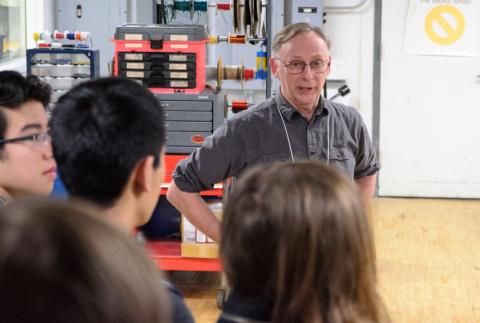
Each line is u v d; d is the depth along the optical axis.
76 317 0.71
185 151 5.04
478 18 7.66
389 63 7.77
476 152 7.84
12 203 0.78
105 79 1.65
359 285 1.32
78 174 1.60
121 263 0.74
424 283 5.52
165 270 5.22
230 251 1.33
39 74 5.21
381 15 7.71
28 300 0.71
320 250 1.28
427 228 6.88
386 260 6.00
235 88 7.34
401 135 7.86
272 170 1.34
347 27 7.74
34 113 2.12
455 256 6.12
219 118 5.02
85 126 1.58
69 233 0.73
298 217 1.28
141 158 1.61
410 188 7.94
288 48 2.89
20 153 2.10
